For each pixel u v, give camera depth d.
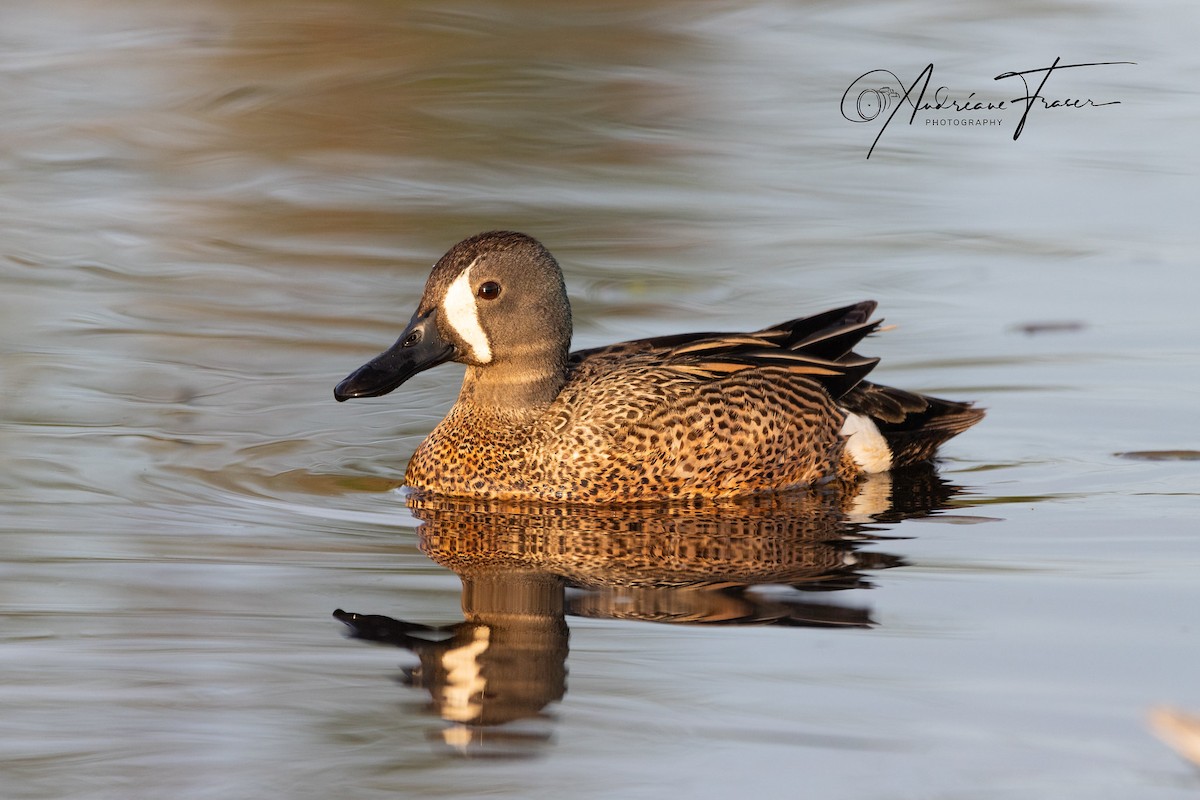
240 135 21.92
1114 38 25.06
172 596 10.20
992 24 25.58
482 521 12.14
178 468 13.03
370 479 13.14
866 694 8.67
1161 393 15.04
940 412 13.88
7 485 12.41
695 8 26.72
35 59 24.05
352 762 8.01
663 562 11.06
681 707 8.54
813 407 13.33
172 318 16.83
